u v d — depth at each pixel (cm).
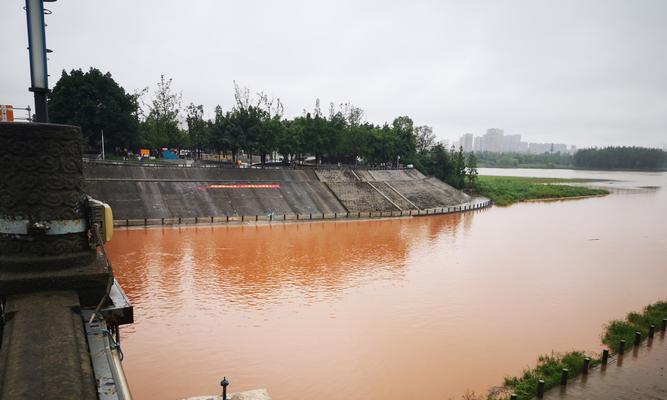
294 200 5353
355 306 2320
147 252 3192
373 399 1466
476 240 4266
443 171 9006
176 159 7031
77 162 568
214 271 2823
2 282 504
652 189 11194
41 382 376
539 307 2398
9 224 528
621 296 2628
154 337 1862
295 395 1475
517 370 1686
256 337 1898
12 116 813
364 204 5850
